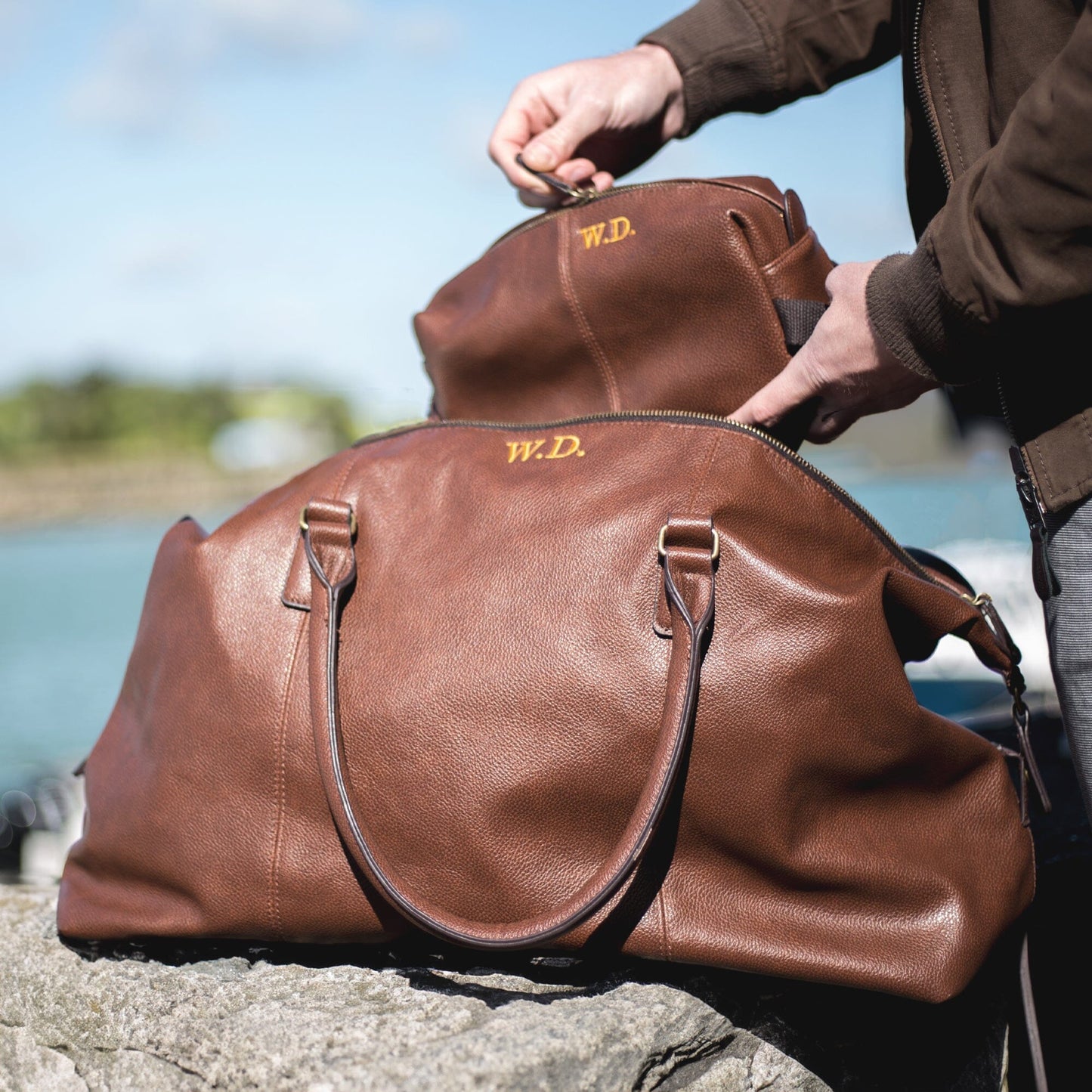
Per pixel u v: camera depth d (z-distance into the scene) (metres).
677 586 0.88
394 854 0.92
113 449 44.88
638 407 1.09
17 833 1.83
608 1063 0.87
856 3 1.27
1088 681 0.87
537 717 0.90
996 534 2.38
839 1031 1.03
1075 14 0.83
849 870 0.88
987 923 0.89
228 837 0.96
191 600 1.02
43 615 12.88
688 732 0.84
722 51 1.32
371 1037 0.88
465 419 1.20
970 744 0.91
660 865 0.89
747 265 1.01
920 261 0.82
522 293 1.13
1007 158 0.75
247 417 38.59
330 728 0.90
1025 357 0.86
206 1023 0.94
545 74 1.32
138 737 1.04
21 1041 1.09
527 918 0.89
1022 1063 1.21
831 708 0.87
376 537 1.01
